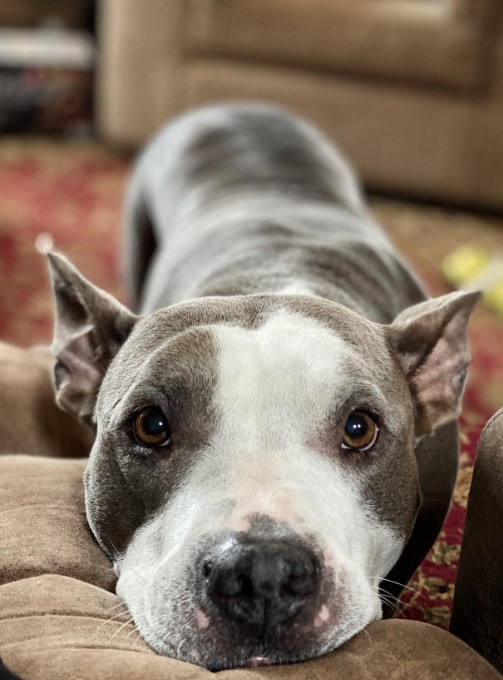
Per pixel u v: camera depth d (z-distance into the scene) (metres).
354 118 1.11
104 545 0.37
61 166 1.20
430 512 0.43
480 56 1.05
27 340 0.78
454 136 1.09
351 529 0.34
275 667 0.29
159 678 0.26
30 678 0.26
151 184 0.80
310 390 0.35
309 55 1.10
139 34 1.15
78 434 0.49
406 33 1.06
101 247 0.97
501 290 0.86
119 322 0.42
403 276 0.58
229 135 0.76
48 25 1.39
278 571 0.29
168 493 0.35
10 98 1.29
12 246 0.95
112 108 1.20
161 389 0.36
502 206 1.10
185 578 0.31
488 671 0.29
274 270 0.51
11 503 0.36
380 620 0.32
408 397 0.40
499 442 0.32
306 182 0.70
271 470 0.33
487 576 0.32
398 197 1.16
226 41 1.12
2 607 0.30
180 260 0.62
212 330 0.37
